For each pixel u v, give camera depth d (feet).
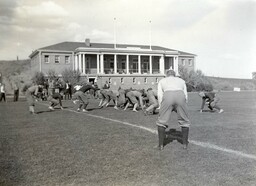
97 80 178.60
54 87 92.17
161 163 18.57
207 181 15.76
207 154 20.62
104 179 15.84
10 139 25.99
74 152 21.20
